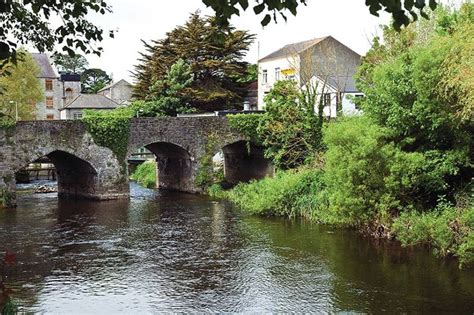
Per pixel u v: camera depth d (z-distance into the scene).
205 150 33.94
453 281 14.60
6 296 7.69
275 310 12.82
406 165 18.69
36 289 14.75
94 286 14.99
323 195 23.64
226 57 49.56
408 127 19.58
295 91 31.42
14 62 6.65
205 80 50.00
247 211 27.03
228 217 25.38
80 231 22.55
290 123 30.52
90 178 32.12
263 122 33.12
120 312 12.93
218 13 5.26
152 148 38.38
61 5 6.91
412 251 17.77
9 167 28.84
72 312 12.93
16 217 26.05
